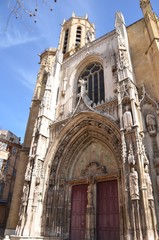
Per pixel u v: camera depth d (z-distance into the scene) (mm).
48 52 39219
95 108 19781
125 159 14008
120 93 17656
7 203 38656
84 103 21000
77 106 21562
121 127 15625
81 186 19094
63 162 20594
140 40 22984
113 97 19266
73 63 29469
